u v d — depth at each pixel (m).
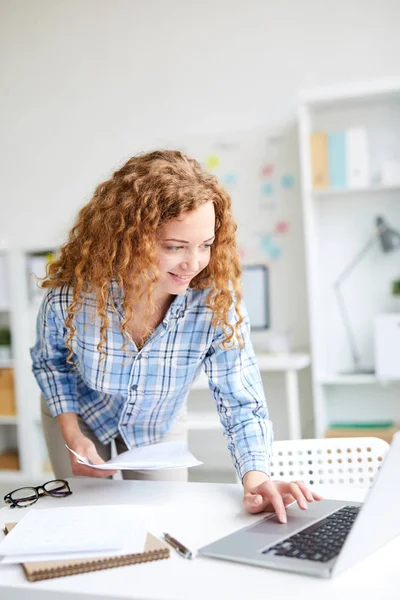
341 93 3.59
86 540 1.14
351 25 3.85
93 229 1.55
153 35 4.21
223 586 1.00
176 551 1.15
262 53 4.02
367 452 1.72
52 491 1.54
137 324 1.61
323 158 3.64
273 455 1.73
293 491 1.33
